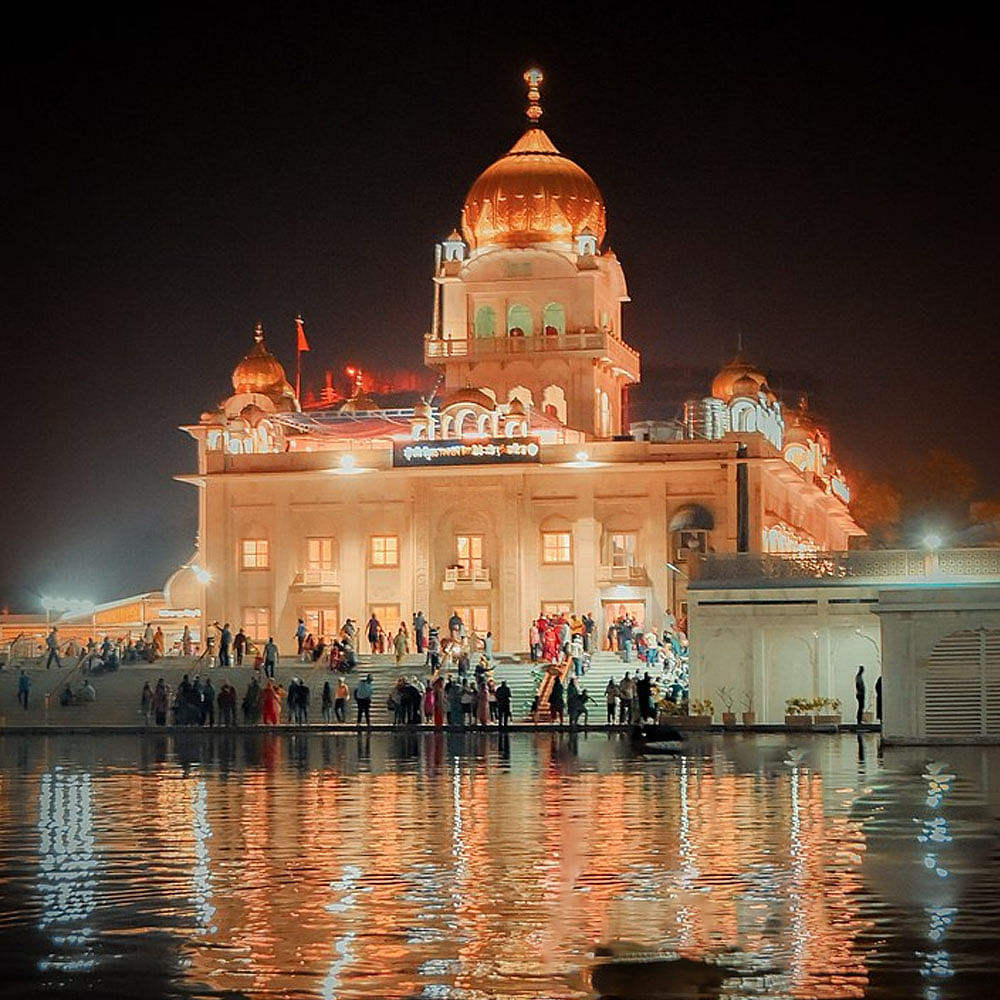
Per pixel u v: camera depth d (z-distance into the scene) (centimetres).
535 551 8200
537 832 2700
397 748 4994
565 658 6906
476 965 1725
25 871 2322
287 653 8381
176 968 1722
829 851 2444
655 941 1825
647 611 8075
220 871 2311
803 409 10312
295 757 4603
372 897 2094
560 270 8850
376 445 8969
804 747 4728
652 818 2873
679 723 5806
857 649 5806
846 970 1688
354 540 8362
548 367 8825
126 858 2442
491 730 6041
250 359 9575
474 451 8112
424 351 8925
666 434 9112
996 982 1638
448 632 8219
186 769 4159
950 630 4728
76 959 1764
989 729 4722
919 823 2764
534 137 9212
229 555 8469
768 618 5841
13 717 6612
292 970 1711
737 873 2248
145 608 9950
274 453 8438
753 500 8025
